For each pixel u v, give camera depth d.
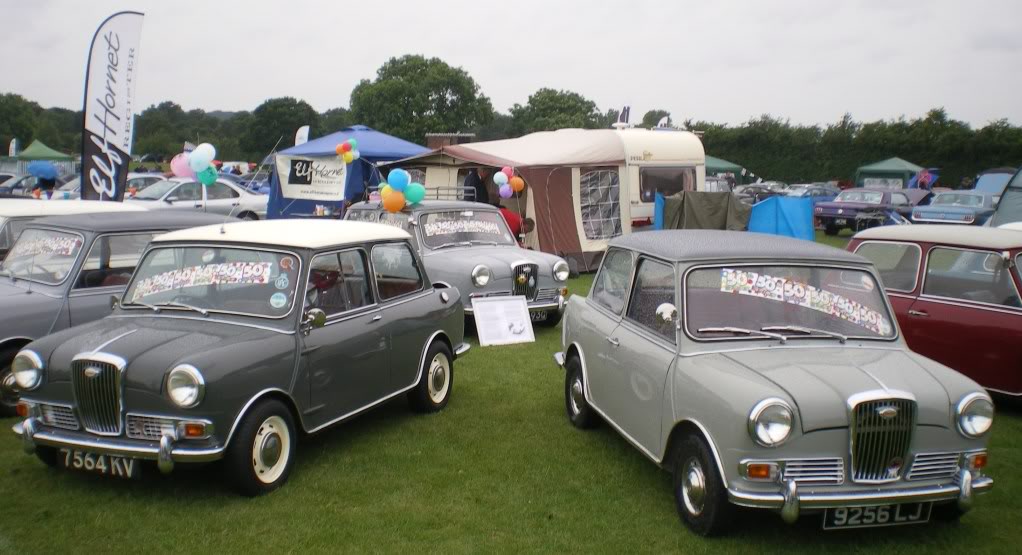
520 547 4.01
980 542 4.16
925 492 3.77
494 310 8.03
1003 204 14.27
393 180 9.49
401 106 66.25
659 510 4.49
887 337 4.54
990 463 5.39
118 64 10.81
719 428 3.85
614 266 5.65
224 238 5.14
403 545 4.00
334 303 5.14
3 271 6.33
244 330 4.61
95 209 7.94
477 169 15.42
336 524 4.20
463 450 5.45
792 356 4.20
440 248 9.57
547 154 14.66
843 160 48.53
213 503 4.41
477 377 7.52
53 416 4.40
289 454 4.71
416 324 5.99
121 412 4.16
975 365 6.41
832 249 4.94
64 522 4.15
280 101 79.00
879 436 3.72
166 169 46.53
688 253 4.65
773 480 3.70
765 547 4.02
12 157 38.22
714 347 4.32
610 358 5.18
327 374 4.94
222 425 4.18
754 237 5.20
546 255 10.17
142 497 4.48
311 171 17.47
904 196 25.97
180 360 4.12
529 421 6.14
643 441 4.67
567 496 4.68
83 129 10.77
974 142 44.31
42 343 4.52
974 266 6.55
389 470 5.03
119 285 6.25
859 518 3.82
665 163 16.47
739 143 52.03
